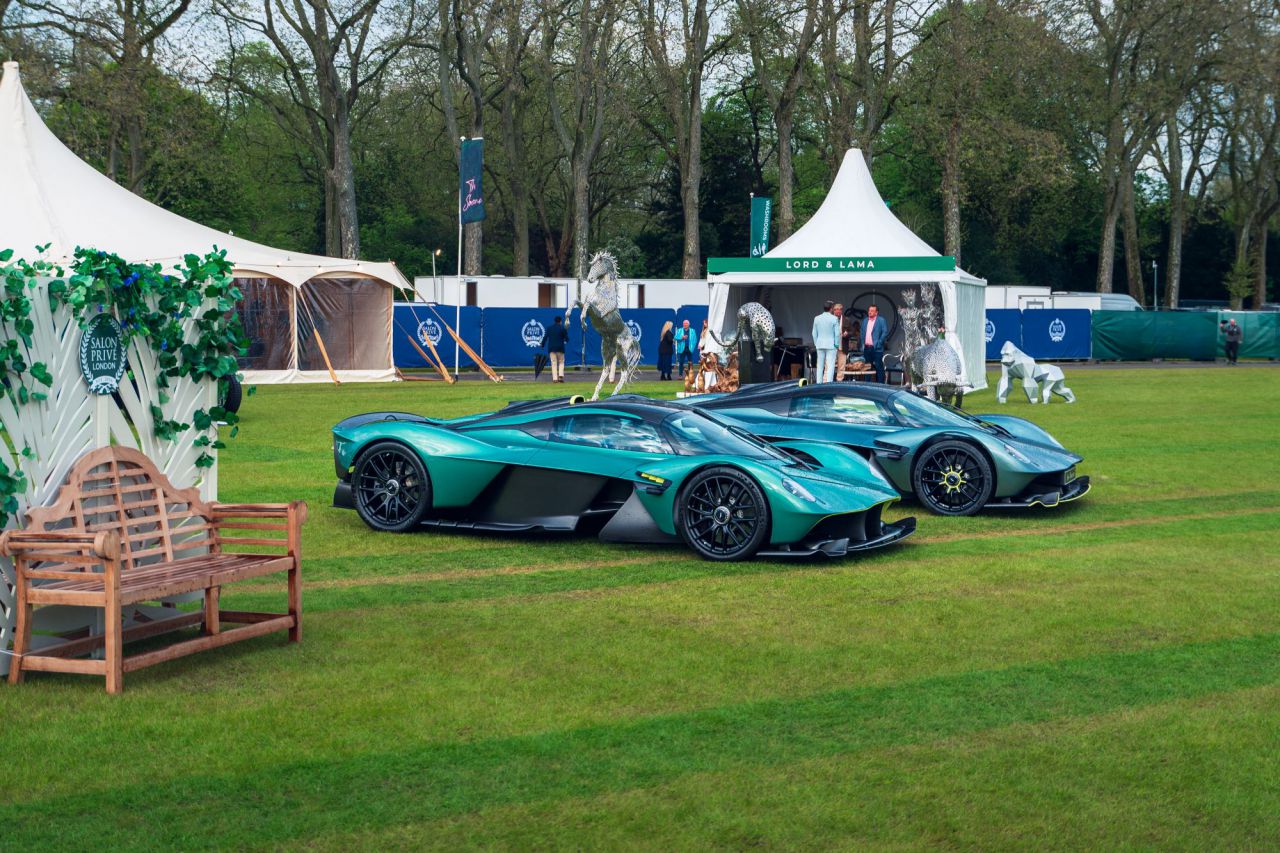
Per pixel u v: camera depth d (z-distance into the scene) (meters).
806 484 8.20
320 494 10.96
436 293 39.22
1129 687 5.30
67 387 5.40
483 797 3.97
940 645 5.99
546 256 66.94
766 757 4.37
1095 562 8.29
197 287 6.06
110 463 5.54
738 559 8.14
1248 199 61.38
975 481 10.38
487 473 8.79
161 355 5.91
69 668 5.07
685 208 47.56
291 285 28.98
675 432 8.71
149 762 4.25
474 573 7.75
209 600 5.49
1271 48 45.03
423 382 30.41
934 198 62.06
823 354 21.28
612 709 4.91
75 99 34.88
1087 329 44.94
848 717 4.84
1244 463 14.01
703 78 48.19
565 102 54.03
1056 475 10.62
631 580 7.57
